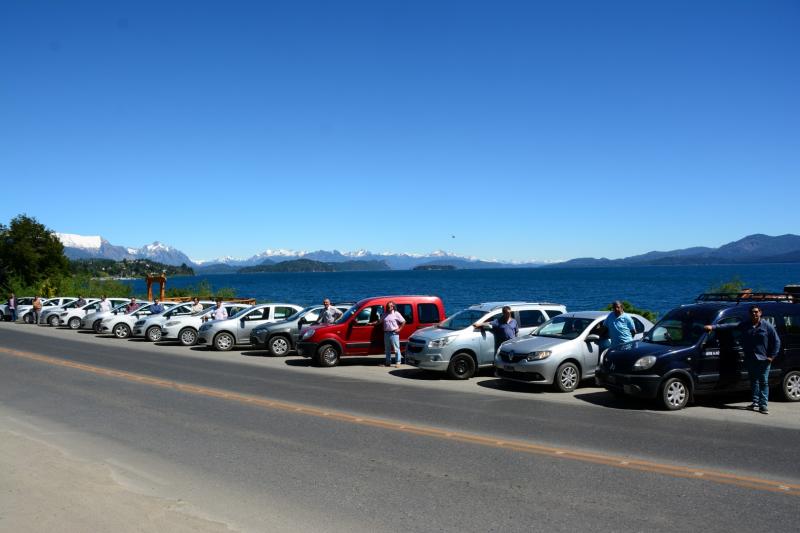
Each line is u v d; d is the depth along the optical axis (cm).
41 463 691
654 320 2111
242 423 908
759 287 6894
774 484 624
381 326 1691
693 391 1047
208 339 2042
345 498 582
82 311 3228
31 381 1314
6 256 5688
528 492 599
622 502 570
